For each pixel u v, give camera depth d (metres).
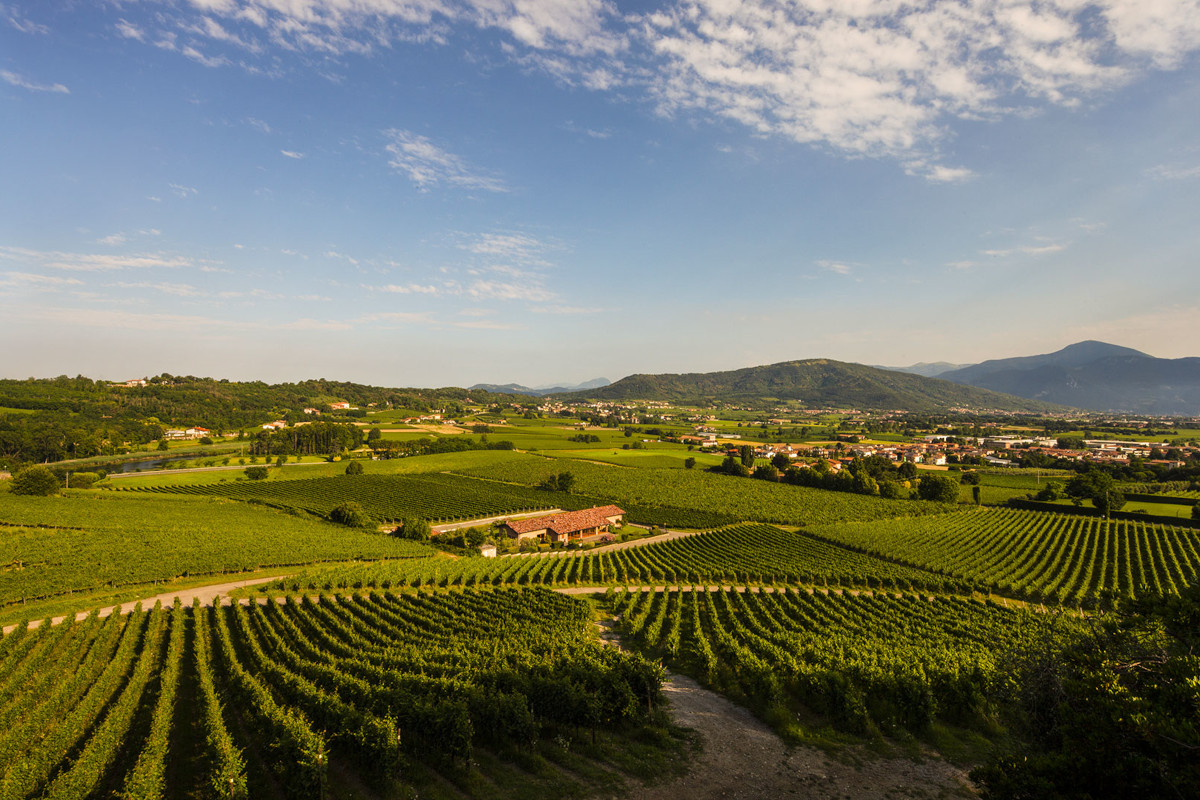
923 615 49.34
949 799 19.31
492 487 130.25
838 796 19.47
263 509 101.56
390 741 20.34
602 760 22.17
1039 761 14.41
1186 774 12.02
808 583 65.94
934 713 25.59
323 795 19.66
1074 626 38.38
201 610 49.69
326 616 47.66
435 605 51.78
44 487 96.38
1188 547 77.62
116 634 41.09
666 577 66.75
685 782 20.36
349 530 87.75
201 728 26.17
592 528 93.44
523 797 19.30
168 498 103.06
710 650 35.94
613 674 26.84
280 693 30.30
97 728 25.64
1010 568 70.31
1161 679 15.96
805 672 29.98
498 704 23.70
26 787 20.97
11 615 45.25
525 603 52.50
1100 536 84.88
